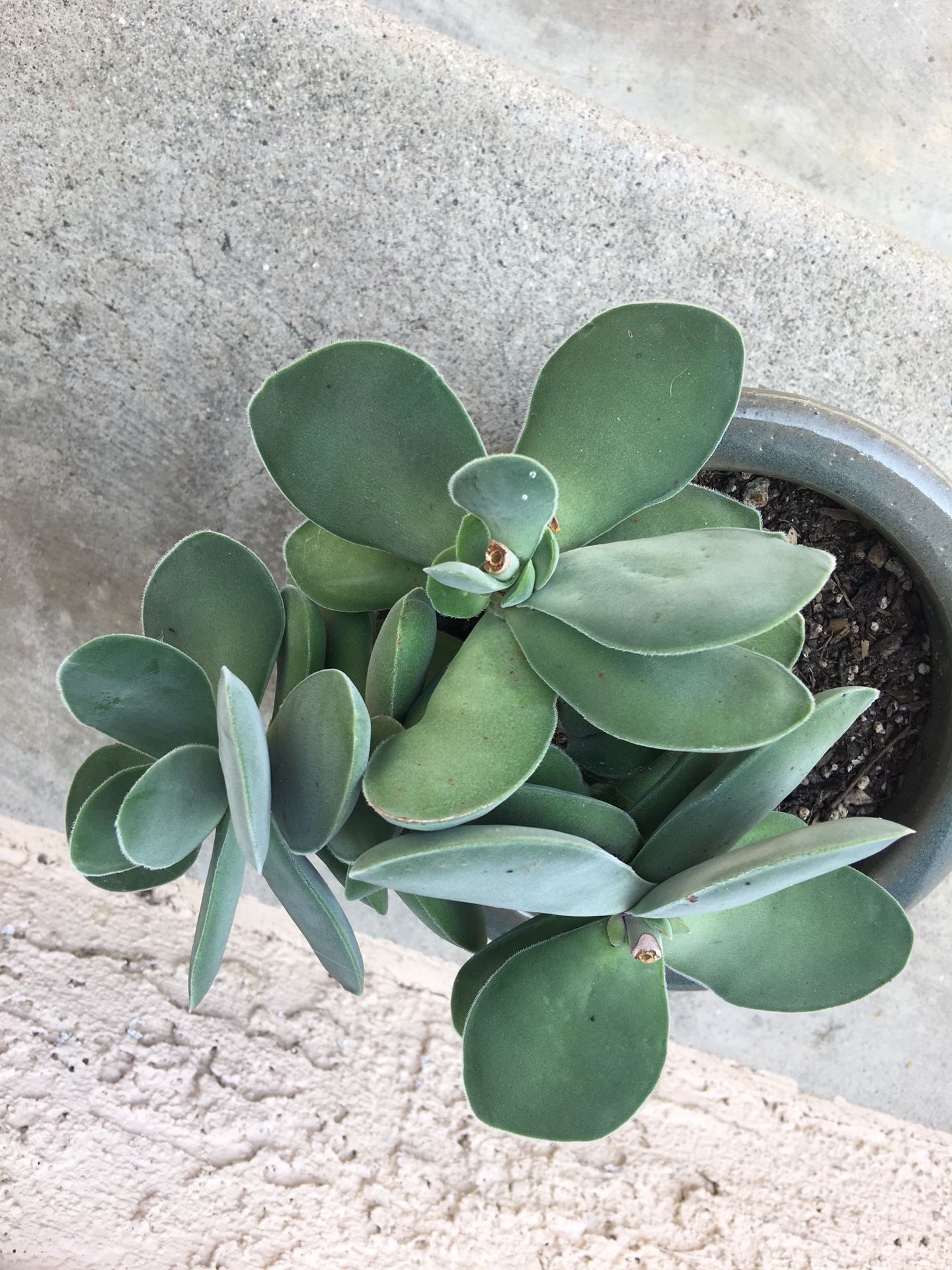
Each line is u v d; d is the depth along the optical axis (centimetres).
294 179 51
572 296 52
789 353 53
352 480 38
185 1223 55
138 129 51
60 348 54
